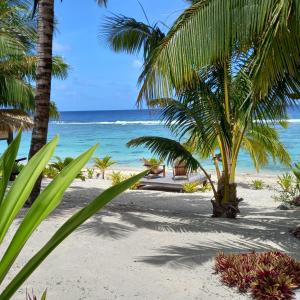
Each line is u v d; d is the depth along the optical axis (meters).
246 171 22.41
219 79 8.05
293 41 5.25
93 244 5.65
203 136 7.86
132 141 8.32
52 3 8.43
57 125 80.25
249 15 5.40
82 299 3.93
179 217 8.09
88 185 15.32
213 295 4.09
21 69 12.00
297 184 12.52
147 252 5.42
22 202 1.11
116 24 8.72
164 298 3.99
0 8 11.62
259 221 8.38
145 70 7.36
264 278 4.15
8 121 11.30
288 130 49.44
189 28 5.76
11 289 0.93
